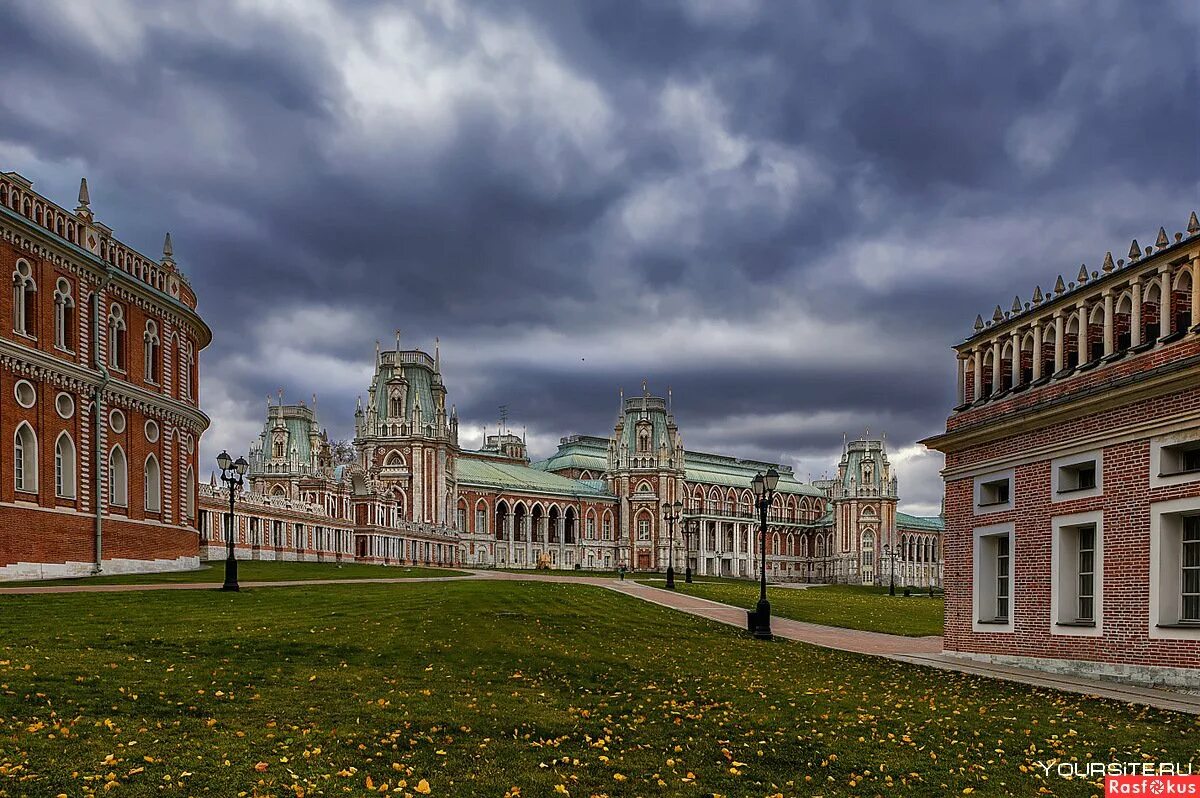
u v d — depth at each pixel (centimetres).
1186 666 2381
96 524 5550
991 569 3216
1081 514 2747
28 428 5047
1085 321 2834
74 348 5447
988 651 3130
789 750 1723
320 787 1379
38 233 5081
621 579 9362
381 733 1705
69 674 2105
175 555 6538
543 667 2612
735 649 3322
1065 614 2823
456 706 1970
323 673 2336
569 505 18388
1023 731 1927
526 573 10675
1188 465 2452
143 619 3231
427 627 3378
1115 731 1922
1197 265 2398
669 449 19225
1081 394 2706
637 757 1627
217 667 2350
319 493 11512
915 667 2986
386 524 13588
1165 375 2405
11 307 4947
